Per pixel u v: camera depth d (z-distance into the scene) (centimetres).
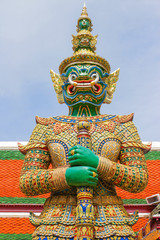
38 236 601
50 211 629
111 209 625
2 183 1107
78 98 738
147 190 1070
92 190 607
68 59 761
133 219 623
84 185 598
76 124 706
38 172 650
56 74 846
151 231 639
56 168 645
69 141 680
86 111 750
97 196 637
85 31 820
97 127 702
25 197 1061
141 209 994
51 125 721
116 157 683
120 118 736
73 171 603
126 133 709
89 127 651
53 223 606
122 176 637
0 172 1150
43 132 716
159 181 1097
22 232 952
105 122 717
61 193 647
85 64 750
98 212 619
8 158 1210
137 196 1052
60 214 616
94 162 615
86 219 575
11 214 994
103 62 767
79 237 566
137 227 945
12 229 958
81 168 601
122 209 643
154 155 1209
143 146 704
